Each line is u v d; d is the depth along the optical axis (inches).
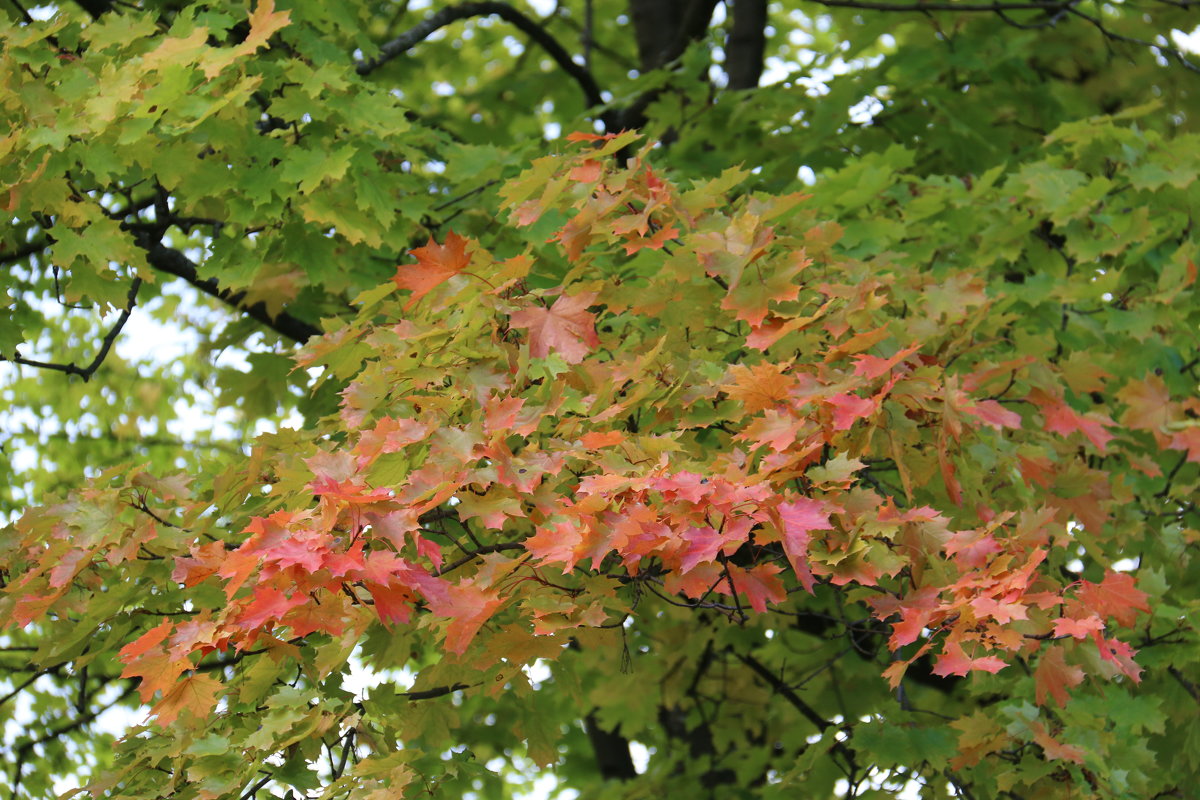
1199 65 278.1
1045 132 265.3
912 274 163.9
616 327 159.8
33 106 148.6
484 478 121.0
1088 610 129.1
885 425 137.5
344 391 137.0
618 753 323.9
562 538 116.4
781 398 130.9
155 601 149.4
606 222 145.3
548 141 249.0
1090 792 152.2
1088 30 279.1
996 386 159.5
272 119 201.3
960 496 137.4
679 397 139.6
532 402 135.2
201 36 151.5
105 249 154.0
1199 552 184.7
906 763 162.1
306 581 109.1
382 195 177.3
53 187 149.2
